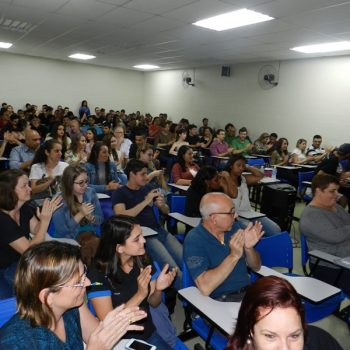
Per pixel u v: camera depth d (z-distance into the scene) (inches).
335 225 94.7
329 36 206.2
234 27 197.8
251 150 297.9
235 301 65.6
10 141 213.2
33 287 37.9
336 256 90.6
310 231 94.0
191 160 172.1
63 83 446.3
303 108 299.3
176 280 88.3
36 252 38.9
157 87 487.2
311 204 98.0
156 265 68.6
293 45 239.6
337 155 205.0
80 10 184.9
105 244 59.2
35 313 38.2
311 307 69.6
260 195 203.0
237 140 312.5
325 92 281.1
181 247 105.7
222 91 380.5
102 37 257.6
